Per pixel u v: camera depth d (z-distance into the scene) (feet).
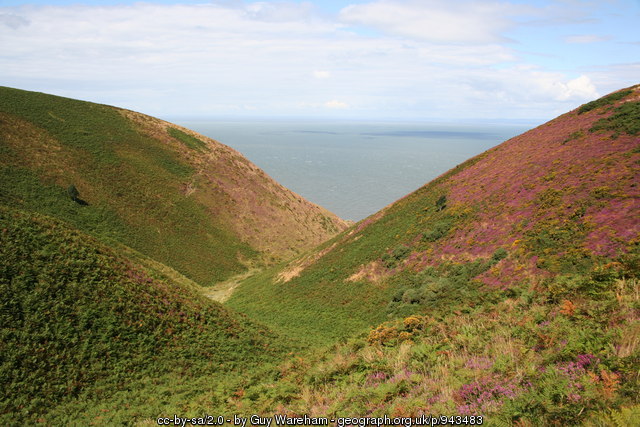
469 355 33.19
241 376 66.18
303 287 148.05
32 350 58.29
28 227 82.64
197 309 90.22
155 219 213.66
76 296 72.02
